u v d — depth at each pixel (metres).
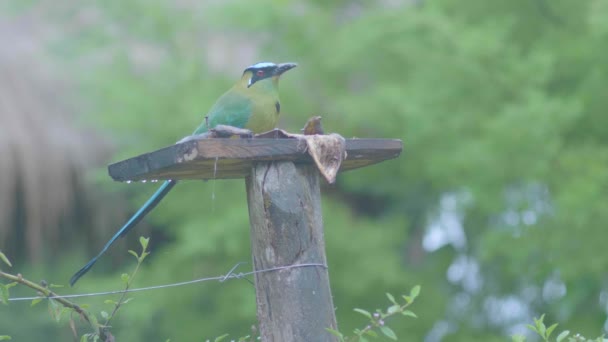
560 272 13.30
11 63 15.36
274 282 5.32
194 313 14.12
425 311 14.80
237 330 13.92
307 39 14.20
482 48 12.48
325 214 14.24
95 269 15.18
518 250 13.23
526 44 13.80
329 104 14.27
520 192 13.44
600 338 5.26
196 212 13.75
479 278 16.31
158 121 13.64
